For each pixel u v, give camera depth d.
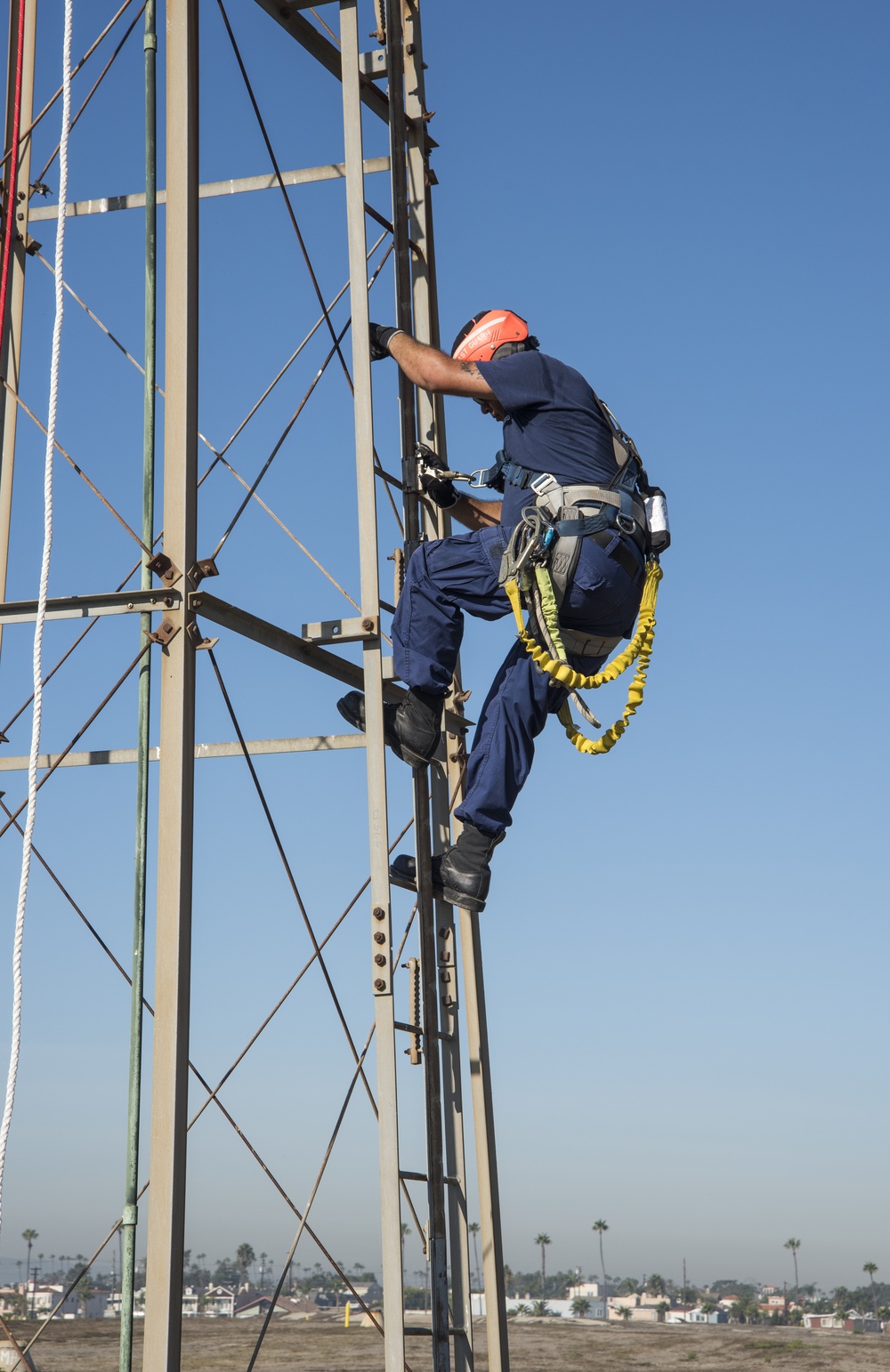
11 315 5.99
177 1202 3.82
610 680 4.27
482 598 4.56
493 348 4.66
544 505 4.26
